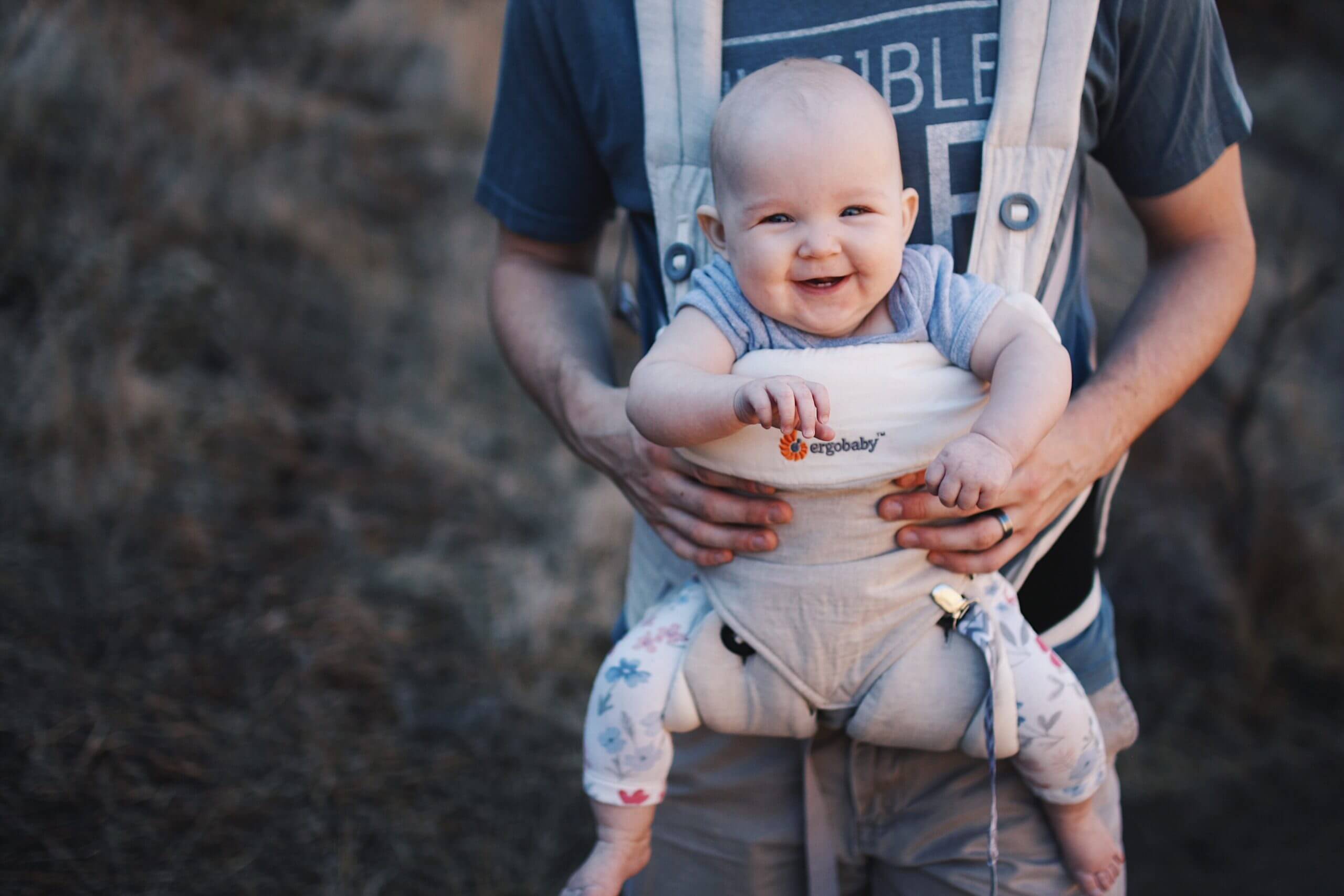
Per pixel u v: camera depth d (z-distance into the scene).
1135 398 1.41
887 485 1.27
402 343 4.52
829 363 1.23
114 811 2.35
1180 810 3.37
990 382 1.23
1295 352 4.68
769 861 1.55
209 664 2.86
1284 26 7.34
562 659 3.30
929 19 1.32
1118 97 1.36
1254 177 5.95
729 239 1.25
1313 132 6.41
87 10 4.33
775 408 1.12
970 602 1.31
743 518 1.30
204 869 2.30
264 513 3.53
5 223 3.82
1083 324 1.50
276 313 4.30
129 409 3.51
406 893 2.47
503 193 1.64
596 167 1.59
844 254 1.20
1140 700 3.74
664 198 1.39
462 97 5.66
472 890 2.54
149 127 4.41
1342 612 4.00
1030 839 1.45
